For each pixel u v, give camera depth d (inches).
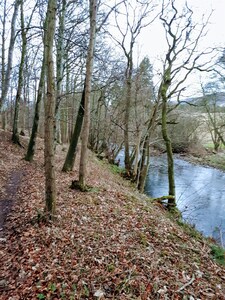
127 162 700.0
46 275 169.3
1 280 167.6
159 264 195.2
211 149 1444.4
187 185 736.3
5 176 405.7
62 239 211.9
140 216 292.4
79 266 179.8
